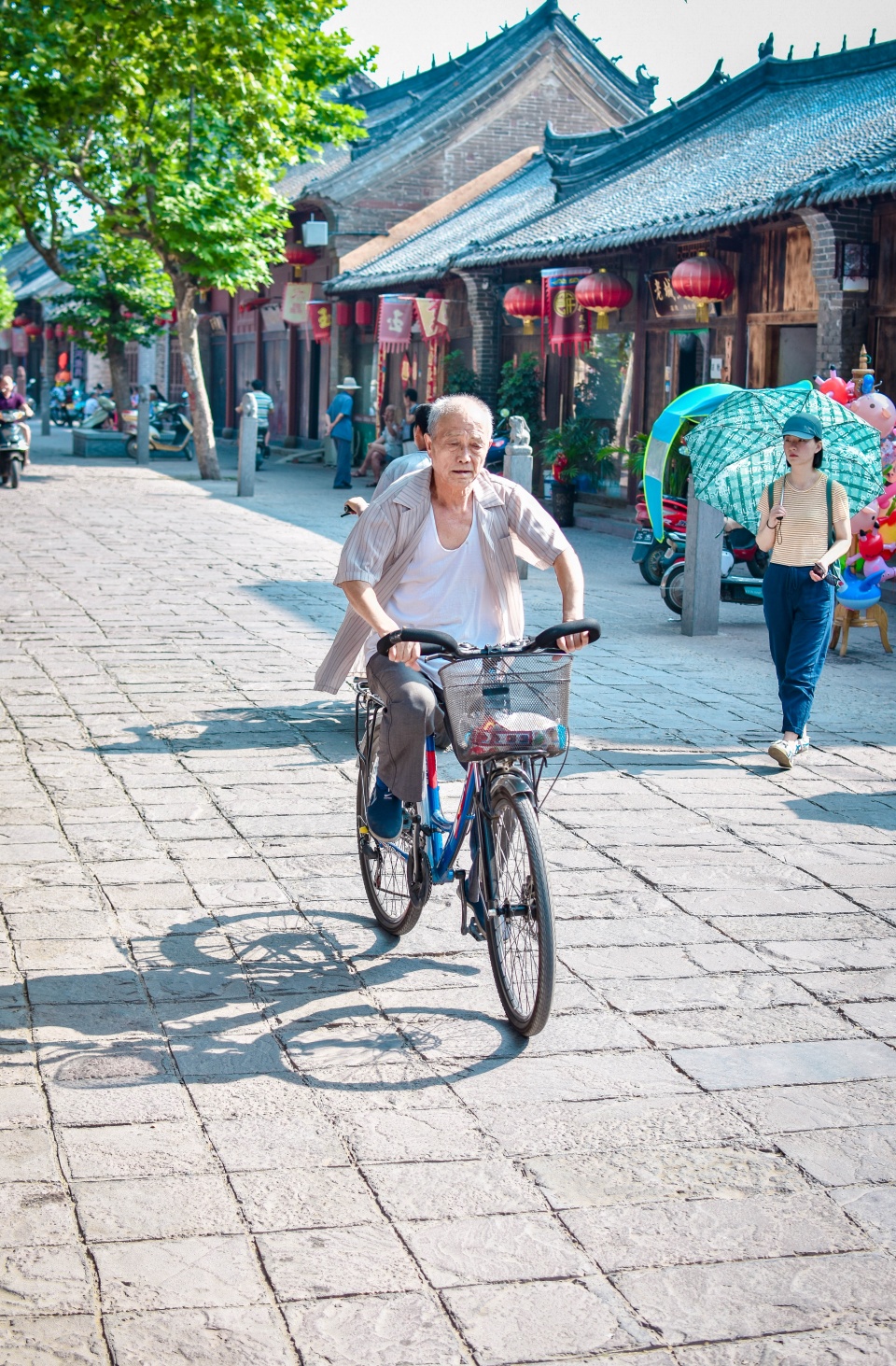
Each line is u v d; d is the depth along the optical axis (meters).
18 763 7.10
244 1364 2.80
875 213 14.70
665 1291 3.07
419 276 25.34
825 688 9.77
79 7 21.66
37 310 57.28
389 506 4.60
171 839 6.01
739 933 5.18
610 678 9.71
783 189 15.57
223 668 9.50
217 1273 3.08
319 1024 4.34
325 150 38.72
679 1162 3.60
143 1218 3.27
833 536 7.62
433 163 31.34
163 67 22.34
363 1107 3.83
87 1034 4.21
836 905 5.51
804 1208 3.40
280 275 35.78
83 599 12.01
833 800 6.95
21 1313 2.92
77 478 24.98
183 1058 4.08
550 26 31.64
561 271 20.28
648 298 19.48
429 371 26.73
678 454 13.23
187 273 24.83
